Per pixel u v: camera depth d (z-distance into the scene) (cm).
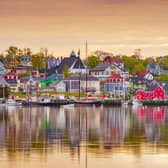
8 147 9056
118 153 8581
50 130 11594
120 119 15050
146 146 9219
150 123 13550
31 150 8794
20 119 14900
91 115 16838
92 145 9306
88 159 8156
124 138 10194
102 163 7931
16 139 10006
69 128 12062
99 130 11631
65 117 15788
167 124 13238
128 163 7931
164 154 8519
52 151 8719
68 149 8900
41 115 16762
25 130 11575
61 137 10325
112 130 11650
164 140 9931
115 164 7894
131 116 16400
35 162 7950
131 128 12125
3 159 8106
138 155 8438
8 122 13788
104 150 8825
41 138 10162
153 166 7794
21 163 7894
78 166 7769
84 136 10481
